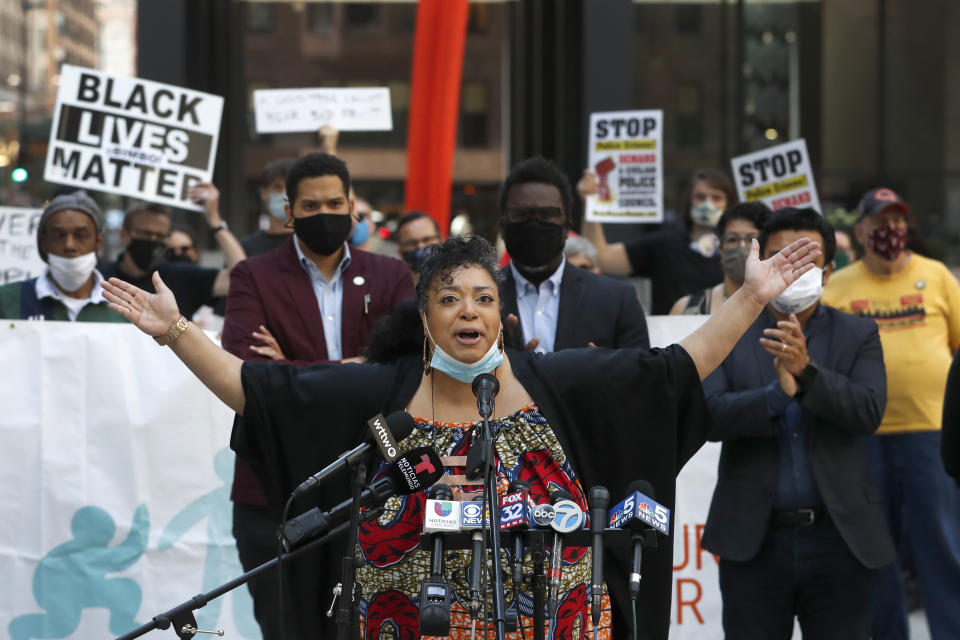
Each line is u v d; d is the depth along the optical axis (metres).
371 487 2.97
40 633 5.12
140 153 6.15
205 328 6.71
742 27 10.63
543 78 10.60
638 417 3.32
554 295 4.55
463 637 3.09
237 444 3.35
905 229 5.66
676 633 5.41
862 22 10.77
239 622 5.27
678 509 5.42
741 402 4.09
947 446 3.96
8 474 5.11
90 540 5.15
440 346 3.12
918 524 5.53
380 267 4.72
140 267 6.15
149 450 5.20
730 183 6.75
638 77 10.59
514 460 3.19
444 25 6.95
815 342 4.31
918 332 5.63
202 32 10.18
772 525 4.12
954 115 10.84
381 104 6.71
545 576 2.97
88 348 5.17
